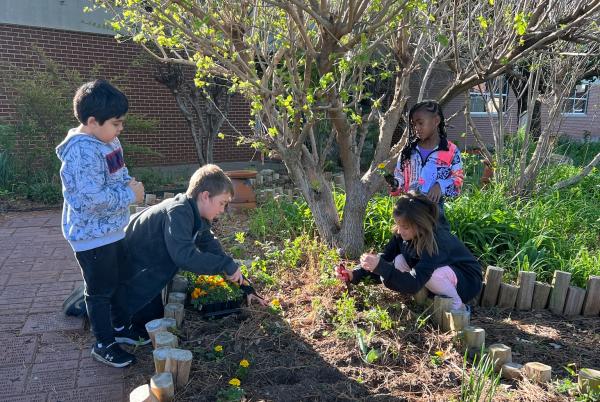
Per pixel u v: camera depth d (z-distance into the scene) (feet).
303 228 17.44
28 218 22.33
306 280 13.07
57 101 27.78
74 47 32.63
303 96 12.26
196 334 10.53
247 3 12.14
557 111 21.67
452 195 12.72
